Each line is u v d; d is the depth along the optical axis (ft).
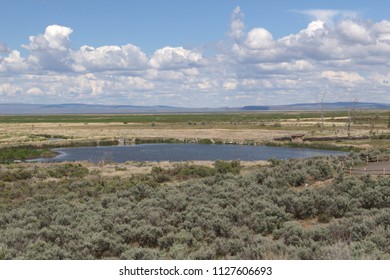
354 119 566.77
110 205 84.89
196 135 409.69
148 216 67.36
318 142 335.06
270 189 87.04
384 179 88.53
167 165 199.62
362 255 37.29
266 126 506.89
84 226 62.34
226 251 49.19
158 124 583.58
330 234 51.13
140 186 101.91
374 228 50.44
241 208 68.54
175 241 55.01
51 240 58.18
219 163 179.22
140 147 329.72
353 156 150.10
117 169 185.68
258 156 264.93
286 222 59.36
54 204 89.10
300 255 40.70
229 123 581.94
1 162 240.94
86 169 182.80
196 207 70.23
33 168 194.59
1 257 48.01
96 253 53.78
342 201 70.54
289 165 124.26
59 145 340.18
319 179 103.35
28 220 72.95
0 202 109.50
